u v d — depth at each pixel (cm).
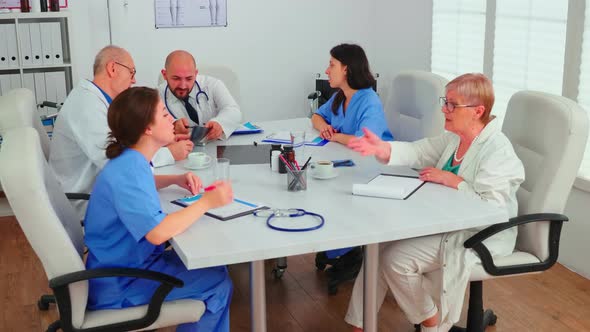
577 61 348
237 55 554
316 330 312
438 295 264
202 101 377
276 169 296
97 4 512
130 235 228
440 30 480
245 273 371
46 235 213
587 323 316
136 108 221
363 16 577
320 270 376
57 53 481
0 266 384
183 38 537
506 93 409
